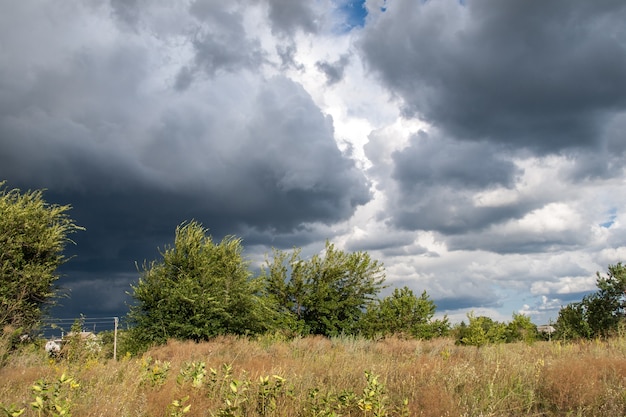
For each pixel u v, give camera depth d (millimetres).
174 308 19812
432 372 8398
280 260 29047
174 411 5945
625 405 6766
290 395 6496
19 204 18219
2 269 16453
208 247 22469
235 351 14102
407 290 26219
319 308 27656
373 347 15508
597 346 12062
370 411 6297
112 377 8258
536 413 6848
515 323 24391
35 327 15883
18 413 4895
